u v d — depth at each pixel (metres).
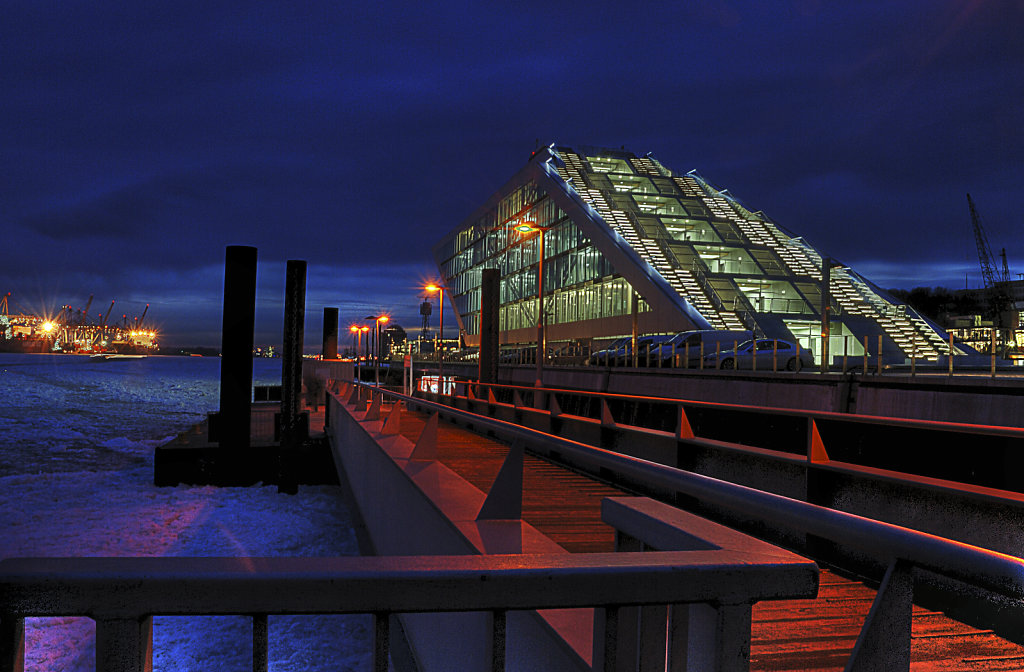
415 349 141.25
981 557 1.18
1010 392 15.49
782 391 22.95
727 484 1.98
